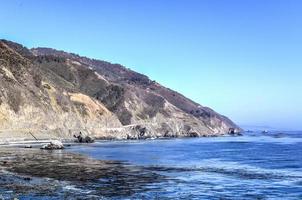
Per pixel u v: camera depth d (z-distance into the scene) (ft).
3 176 131.03
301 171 166.09
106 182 125.80
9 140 332.19
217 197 106.93
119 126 575.79
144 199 101.09
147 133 625.41
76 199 96.78
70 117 462.19
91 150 284.61
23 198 95.61
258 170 169.07
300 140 573.74
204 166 183.01
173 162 201.16
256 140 577.43
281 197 107.96
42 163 175.52
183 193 111.24
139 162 196.75
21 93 390.21
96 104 557.33
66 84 566.36
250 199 104.94
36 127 388.57
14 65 422.00
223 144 430.61
